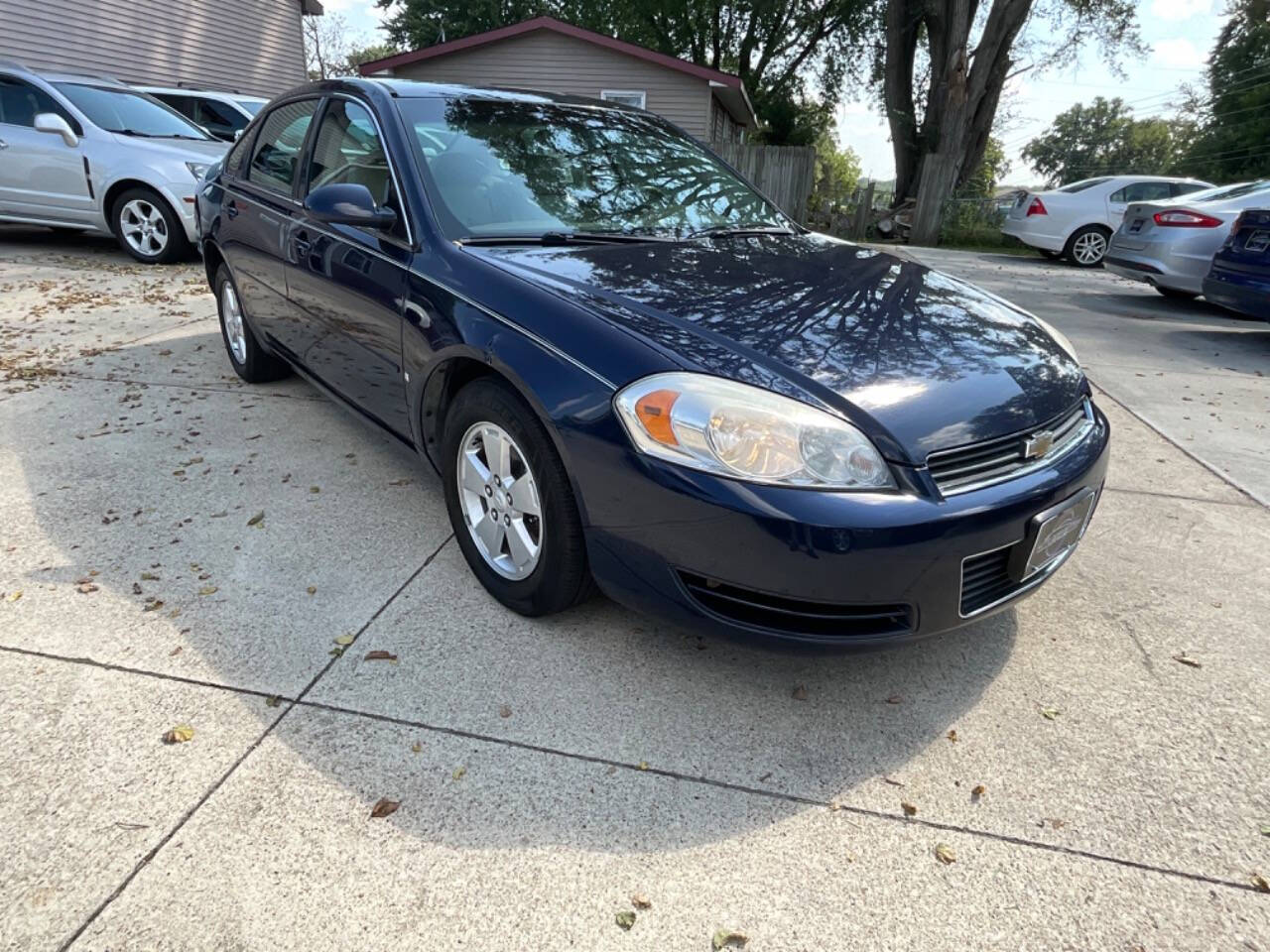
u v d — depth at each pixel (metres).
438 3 30.50
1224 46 43.28
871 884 1.66
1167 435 4.42
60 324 5.66
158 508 3.07
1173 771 1.99
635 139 3.36
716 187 3.36
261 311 3.82
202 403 4.20
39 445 3.59
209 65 15.21
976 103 17.59
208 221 4.27
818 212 19.00
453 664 2.26
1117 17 21.23
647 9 27.12
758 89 29.52
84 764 1.85
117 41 13.13
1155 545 3.14
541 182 2.90
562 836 1.74
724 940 1.52
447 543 2.90
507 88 3.39
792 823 1.80
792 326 2.17
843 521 1.79
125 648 2.26
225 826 1.71
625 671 2.26
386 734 1.99
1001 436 2.01
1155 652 2.46
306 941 1.48
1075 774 1.97
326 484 3.32
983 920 1.59
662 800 1.84
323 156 3.29
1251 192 7.92
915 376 2.06
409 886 1.60
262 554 2.78
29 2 11.64
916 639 1.97
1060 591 2.79
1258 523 3.35
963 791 1.91
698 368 1.93
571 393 2.03
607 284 2.31
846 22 27.14
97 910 1.52
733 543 1.84
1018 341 2.41
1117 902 1.63
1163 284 8.38
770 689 2.23
